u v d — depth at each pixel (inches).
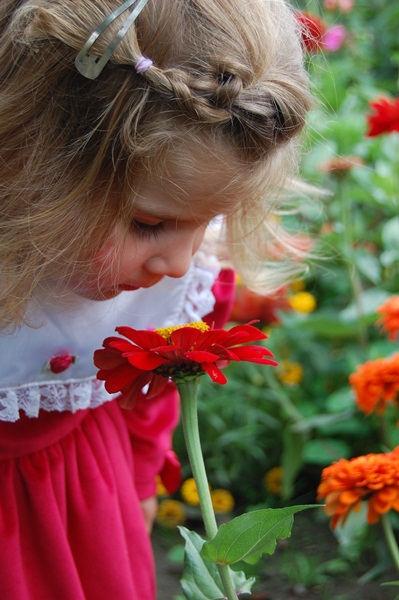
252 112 41.4
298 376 104.5
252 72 42.1
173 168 41.5
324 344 106.6
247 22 42.9
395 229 103.2
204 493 44.2
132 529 57.9
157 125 41.1
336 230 104.4
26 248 45.1
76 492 55.2
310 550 89.6
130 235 44.4
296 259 67.7
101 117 41.9
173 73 40.8
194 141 41.2
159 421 64.7
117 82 41.5
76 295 49.9
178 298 57.7
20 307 46.6
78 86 42.4
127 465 59.5
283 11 47.1
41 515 53.2
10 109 43.6
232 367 104.6
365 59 138.0
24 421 53.3
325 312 112.3
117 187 42.6
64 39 41.8
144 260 45.4
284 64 44.7
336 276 110.7
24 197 44.4
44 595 53.7
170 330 45.8
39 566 53.7
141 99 41.2
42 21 42.2
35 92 43.1
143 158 41.3
